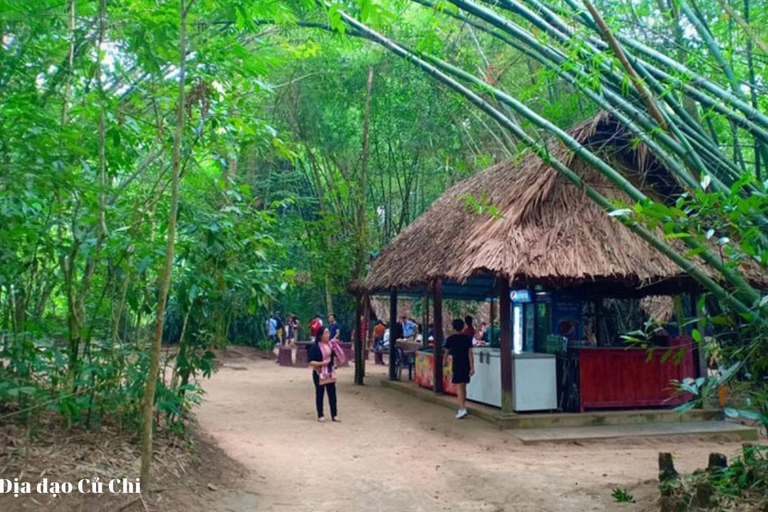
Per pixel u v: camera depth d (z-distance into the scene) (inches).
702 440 303.1
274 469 225.3
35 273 188.2
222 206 209.8
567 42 164.7
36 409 173.8
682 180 168.7
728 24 188.9
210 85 181.0
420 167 613.3
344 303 690.2
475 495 200.4
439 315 407.8
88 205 179.5
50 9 159.0
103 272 200.5
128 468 168.1
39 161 153.7
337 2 202.4
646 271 286.8
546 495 196.5
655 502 174.4
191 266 196.2
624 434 298.4
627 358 335.3
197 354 222.7
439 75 195.2
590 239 298.2
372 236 569.9
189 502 165.0
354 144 560.1
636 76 147.4
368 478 218.8
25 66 166.7
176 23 172.2
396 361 519.5
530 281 298.7
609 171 159.8
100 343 196.7
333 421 334.3
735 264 136.4
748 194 165.6
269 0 186.5
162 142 199.3
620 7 227.0
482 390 363.6
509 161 403.5
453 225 374.0
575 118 344.2
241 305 233.8
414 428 320.2
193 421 229.3
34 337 167.9
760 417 145.8
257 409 367.9
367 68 503.8
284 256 258.5
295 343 664.4
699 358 346.3
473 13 181.9
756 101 184.4
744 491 153.9
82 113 179.5
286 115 535.8
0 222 159.6
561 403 335.9
